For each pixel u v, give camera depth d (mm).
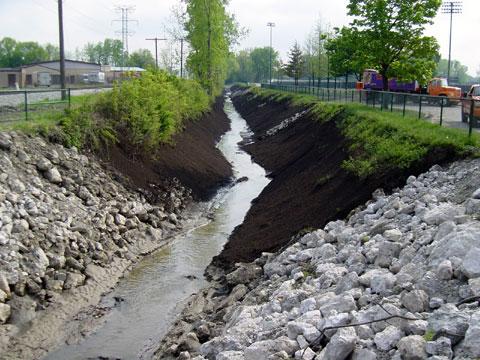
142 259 14156
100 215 14312
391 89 38938
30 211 12312
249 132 45438
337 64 44062
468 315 5781
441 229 7973
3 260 10602
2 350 9180
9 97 26078
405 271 7543
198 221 17875
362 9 27297
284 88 59781
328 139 21422
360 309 7168
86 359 9180
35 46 113875
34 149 14734
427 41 26641
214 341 7805
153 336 9992
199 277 12867
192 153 25109
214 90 52469
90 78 66312
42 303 10641
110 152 18031
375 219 10797
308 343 6680
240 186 23406
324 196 14562
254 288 10531
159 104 21812
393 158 13266
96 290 11789
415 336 5711
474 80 130250
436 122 16172
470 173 10789
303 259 10328
